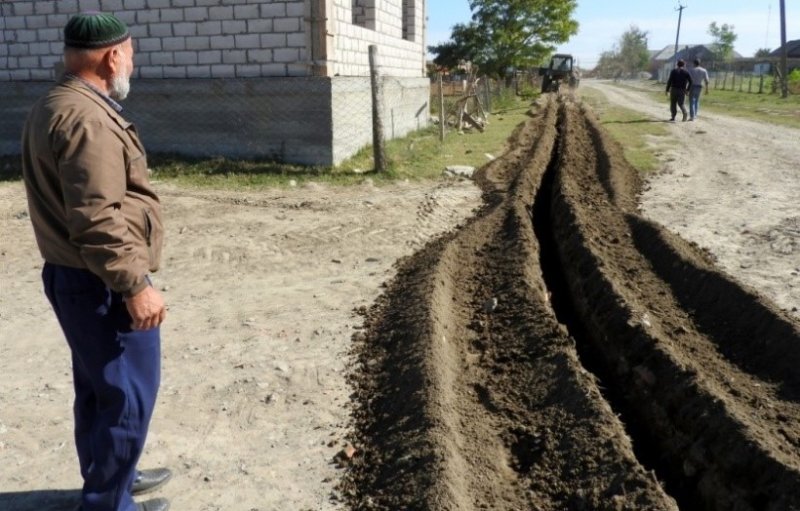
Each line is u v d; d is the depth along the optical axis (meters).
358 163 12.13
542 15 42.16
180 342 5.04
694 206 8.99
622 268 6.49
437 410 3.80
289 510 3.26
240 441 3.80
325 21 11.22
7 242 7.58
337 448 3.74
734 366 4.69
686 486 3.89
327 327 5.29
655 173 11.38
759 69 81.69
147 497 3.32
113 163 2.46
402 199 9.49
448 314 5.43
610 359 5.16
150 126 12.21
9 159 12.66
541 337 4.85
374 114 11.00
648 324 5.09
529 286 5.83
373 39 14.34
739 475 3.54
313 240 7.60
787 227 7.88
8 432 3.87
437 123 20.80
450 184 10.68
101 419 2.74
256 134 11.84
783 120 21.19
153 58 12.09
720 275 5.70
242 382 4.43
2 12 12.55
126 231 2.50
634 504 3.17
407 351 4.60
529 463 3.64
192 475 3.50
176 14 11.80
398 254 7.18
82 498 2.82
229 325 5.34
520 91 44.22
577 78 48.47
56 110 2.43
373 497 3.30
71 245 2.56
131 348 2.71
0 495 3.33
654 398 4.45
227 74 11.84
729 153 13.56
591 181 10.52
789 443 3.66
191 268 6.73
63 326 2.69
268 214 8.66
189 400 4.21
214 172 11.09
